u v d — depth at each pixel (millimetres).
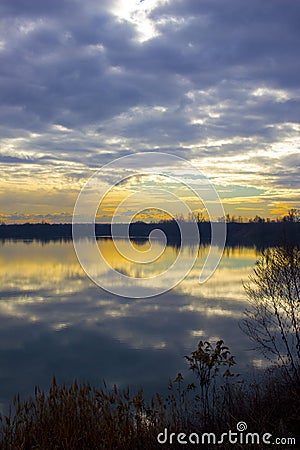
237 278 23328
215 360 6121
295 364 8055
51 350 13375
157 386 9602
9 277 29016
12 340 14602
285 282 8742
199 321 15969
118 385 9922
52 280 27719
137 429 5824
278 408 6078
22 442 5523
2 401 9156
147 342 13812
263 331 10570
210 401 7055
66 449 5426
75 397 6148
